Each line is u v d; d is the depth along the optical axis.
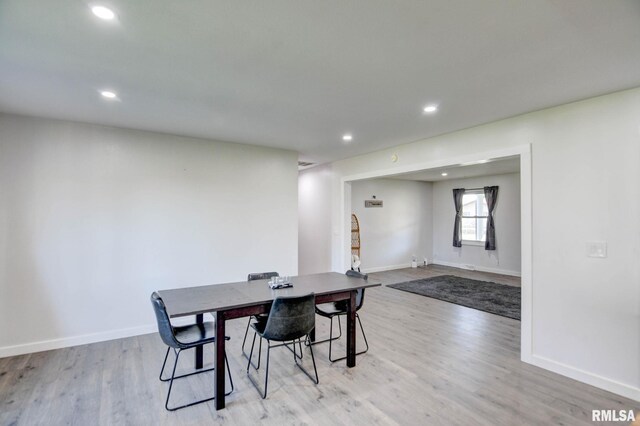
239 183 4.63
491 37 1.86
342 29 1.79
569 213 2.92
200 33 1.83
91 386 2.72
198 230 4.31
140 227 3.93
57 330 3.48
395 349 3.48
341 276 3.61
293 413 2.37
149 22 1.72
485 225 8.27
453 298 5.60
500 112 3.17
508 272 7.75
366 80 2.46
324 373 2.95
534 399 2.54
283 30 1.80
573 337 2.88
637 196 2.58
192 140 4.27
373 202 8.33
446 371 2.99
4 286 3.26
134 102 2.96
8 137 3.28
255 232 4.77
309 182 6.96
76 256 3.58
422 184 9.31
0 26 1.74
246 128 3.82
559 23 1.71
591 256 2.79
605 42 1.91
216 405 2.40
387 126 3.70
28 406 2.43
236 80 2.47
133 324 3.88
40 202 3.41
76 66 2.24
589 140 2.81
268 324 2.53
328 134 4.08
